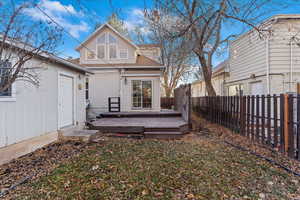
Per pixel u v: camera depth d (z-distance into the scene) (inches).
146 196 95.7
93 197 95.3
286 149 155.0
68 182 112.2
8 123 150.2
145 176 118.4
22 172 129.3
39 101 189.3
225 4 202.2
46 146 195.8
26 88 170.7
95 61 448.8
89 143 208.5
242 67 390.0
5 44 132.4
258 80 327.6
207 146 192.5
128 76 421.4
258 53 326.3
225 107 278.1
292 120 149.2
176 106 446.6
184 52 339.6
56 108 221.1
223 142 209.5
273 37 292.0
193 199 92.6
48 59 181.8
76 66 251.4
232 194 96.9
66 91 249.4
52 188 105.5
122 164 139.6
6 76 131.5
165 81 764.6
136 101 421.4
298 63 290.2
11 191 103.3
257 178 114.7
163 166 134.6
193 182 109.7
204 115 388.2
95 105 424.5
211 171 125.1
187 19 245.8
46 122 201.0
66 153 171.8
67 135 218.7
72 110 267.9
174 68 737.6
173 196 95.3
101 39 450.0
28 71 168.2
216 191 99.7
